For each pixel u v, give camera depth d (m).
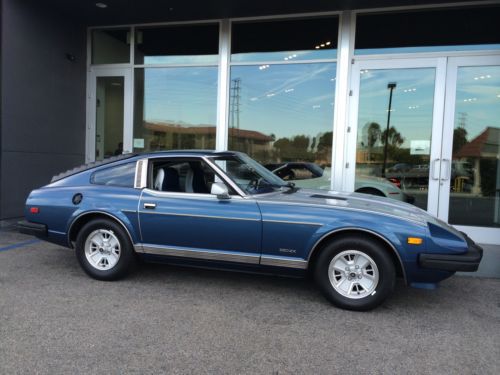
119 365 2.73
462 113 6.67
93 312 3.62
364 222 3.65
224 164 4.41
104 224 4.42
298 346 3.05
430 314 3.73
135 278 4.62
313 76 7.50
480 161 6.64
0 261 5.23
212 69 8.13
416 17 6.91
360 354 2.95
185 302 3.91
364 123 7.17
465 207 6.70
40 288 4.23
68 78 8.38
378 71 7.06
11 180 7.25
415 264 3.57
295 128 7.64
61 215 4.55
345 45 7.16
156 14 7.79
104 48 8.78
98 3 7.37
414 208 4.36
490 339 3.23
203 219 4.05
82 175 4.72
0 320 3.42
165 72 8.42
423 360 2.88
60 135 8.24
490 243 6.57
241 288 4.35
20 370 2.65
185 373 2.65
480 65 6.57
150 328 3.31
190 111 8.31
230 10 7.38
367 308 3.68
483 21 6.62
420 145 6.89
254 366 2.75
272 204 3.95
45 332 3.20
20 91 7.32
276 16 7.53
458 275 4.93
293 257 3.84
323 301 3.99
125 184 4.49
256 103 7.84
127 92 8.63
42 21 7.67
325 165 7.47
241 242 3.96
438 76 6.73
